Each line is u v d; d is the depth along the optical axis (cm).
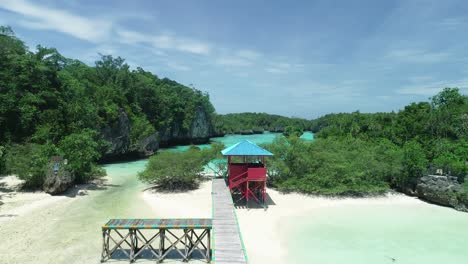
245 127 15250
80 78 5575
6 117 3412
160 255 1476
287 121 17400
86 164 3159
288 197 2741
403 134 4903
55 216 2102
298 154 2998
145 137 5806
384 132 5166
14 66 3734
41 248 1585
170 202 2520
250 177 2400
